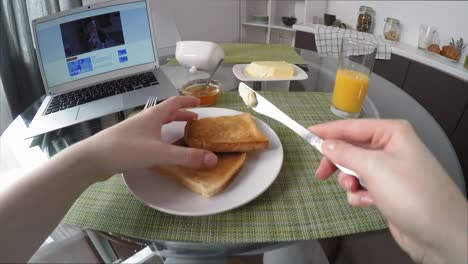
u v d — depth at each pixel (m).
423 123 0.56
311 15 1.85
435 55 1.34
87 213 0.35
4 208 0.29
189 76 0.74
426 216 0.26
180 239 0.32
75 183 0.31
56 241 0.32
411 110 0.61
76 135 0.54
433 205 0.26
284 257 0.37
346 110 0.56
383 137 0.33
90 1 1.27
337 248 0.41
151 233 0.33
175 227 0.33
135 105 0.61
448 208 0.26
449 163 0.45
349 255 0.40
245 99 0.49
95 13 0.70
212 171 0.37
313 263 0.39
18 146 0.51
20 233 0.28
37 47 0.65
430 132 0.54
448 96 1.18
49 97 0.67
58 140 0.53
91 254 0.32
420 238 0.28
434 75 1.23
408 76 1.33
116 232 0.33
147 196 0.34
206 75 0.74
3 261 0.27
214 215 0.35
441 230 0.26
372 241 0.39
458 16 1.35
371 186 0.29
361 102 0.56
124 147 0.33
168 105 0.41
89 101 0.63
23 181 0.31
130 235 0.33
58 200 0.30
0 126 1.14
